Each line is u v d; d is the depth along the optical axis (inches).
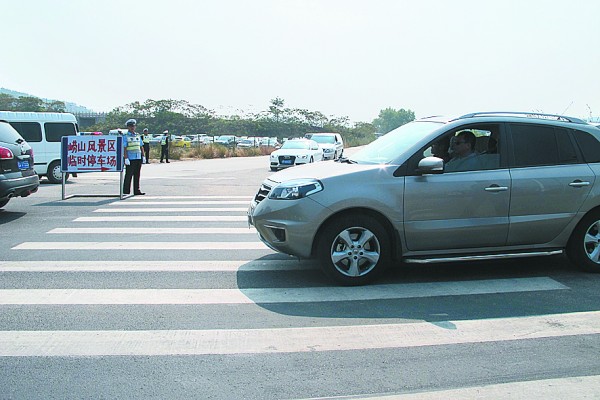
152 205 454.0
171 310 189.8
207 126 3093.0
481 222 221.6
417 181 216.7
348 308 192.2
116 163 493.4
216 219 383.2
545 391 133.0
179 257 268.1
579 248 235.0
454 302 199.3
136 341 161.9
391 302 199.0
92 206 446.3
